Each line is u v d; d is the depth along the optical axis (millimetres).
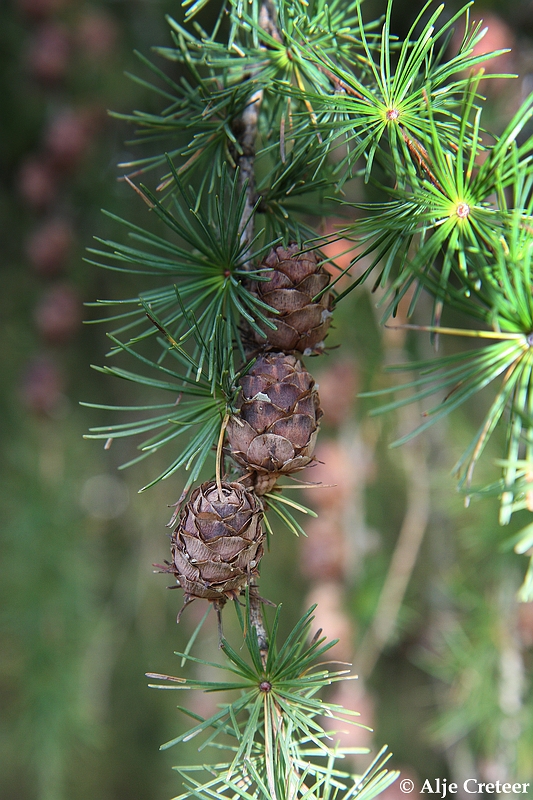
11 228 855
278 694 395
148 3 792
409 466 694
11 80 811
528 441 367
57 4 768
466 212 384
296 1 415
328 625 655
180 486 842
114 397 862
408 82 396
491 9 592
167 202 731
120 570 884
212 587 387
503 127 574
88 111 786
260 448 390
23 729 723
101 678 845
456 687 657
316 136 417
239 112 424
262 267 403
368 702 647
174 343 388
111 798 904
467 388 372
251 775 386
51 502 791
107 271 832
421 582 783
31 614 747
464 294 376
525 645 631
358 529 689
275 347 402
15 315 844
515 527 621
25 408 801
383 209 394
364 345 691
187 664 871
